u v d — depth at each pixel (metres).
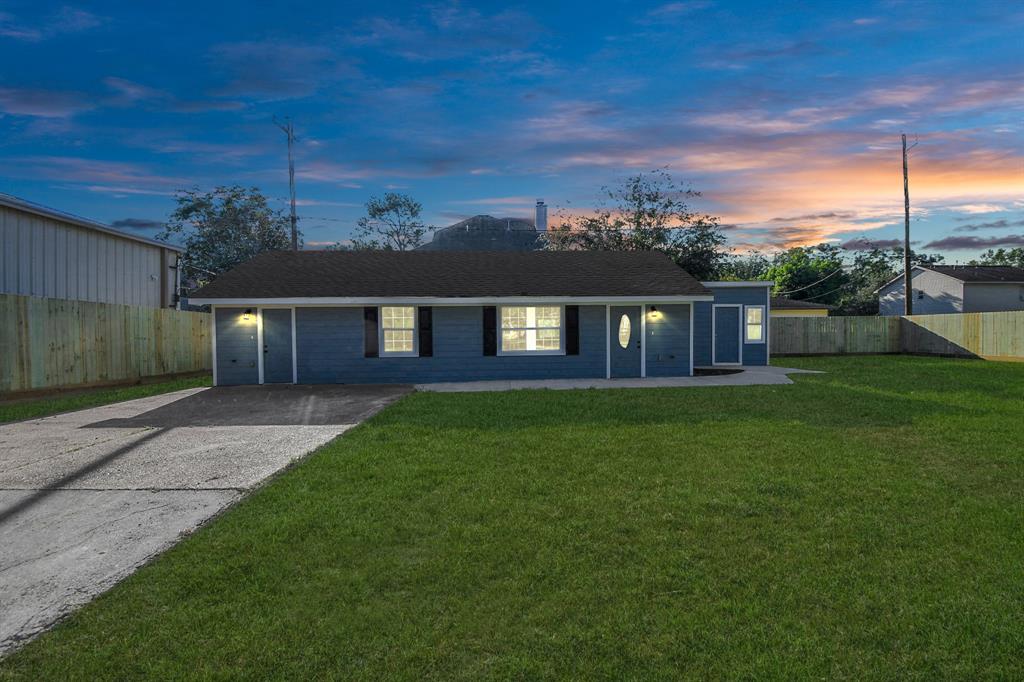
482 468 6.35
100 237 17.92
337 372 15.89
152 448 7.69
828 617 3.23
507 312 16.50
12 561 4.06
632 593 3.51
